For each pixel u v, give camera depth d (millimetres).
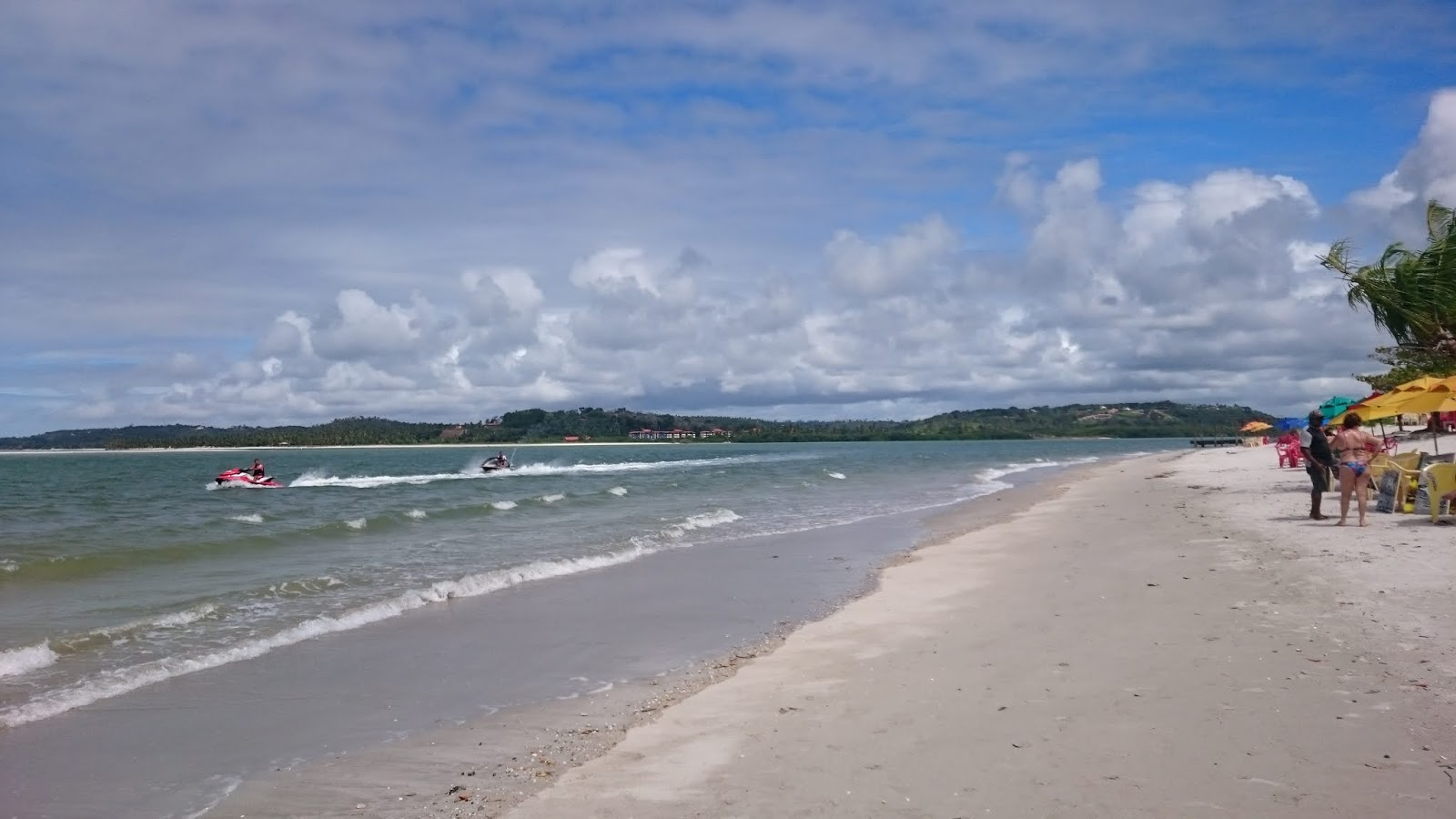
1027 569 14359
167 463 115188
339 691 8930
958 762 6027
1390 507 17469
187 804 6273
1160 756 5828
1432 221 20453
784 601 13305
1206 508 22000
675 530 22547
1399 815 4828
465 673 9547
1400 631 8398
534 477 57000
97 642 10750
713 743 6871
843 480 47031
